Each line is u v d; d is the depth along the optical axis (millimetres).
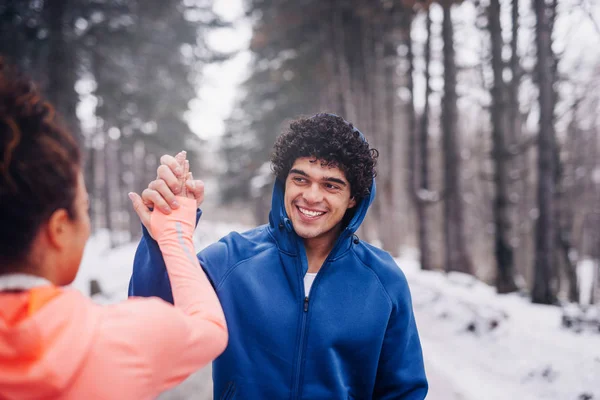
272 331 1172
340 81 14195
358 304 1211
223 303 1191
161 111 20266
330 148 1159
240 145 27484
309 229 1216
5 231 562
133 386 589
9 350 528
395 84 16703
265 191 22984
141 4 13945
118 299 7660
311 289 1221
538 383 3381
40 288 603
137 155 26516
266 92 21297
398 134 20703
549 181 6918
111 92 15469
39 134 583
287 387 1151
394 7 11023
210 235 21391
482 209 20203
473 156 18625
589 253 17266
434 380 3471
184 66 22125
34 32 11109
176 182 909
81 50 12953
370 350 1203
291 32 15352
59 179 589
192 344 664
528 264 15562
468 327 4750
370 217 16281
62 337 549
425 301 5918
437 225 19688
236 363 1158
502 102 8523
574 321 4672
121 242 22828
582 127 12328
